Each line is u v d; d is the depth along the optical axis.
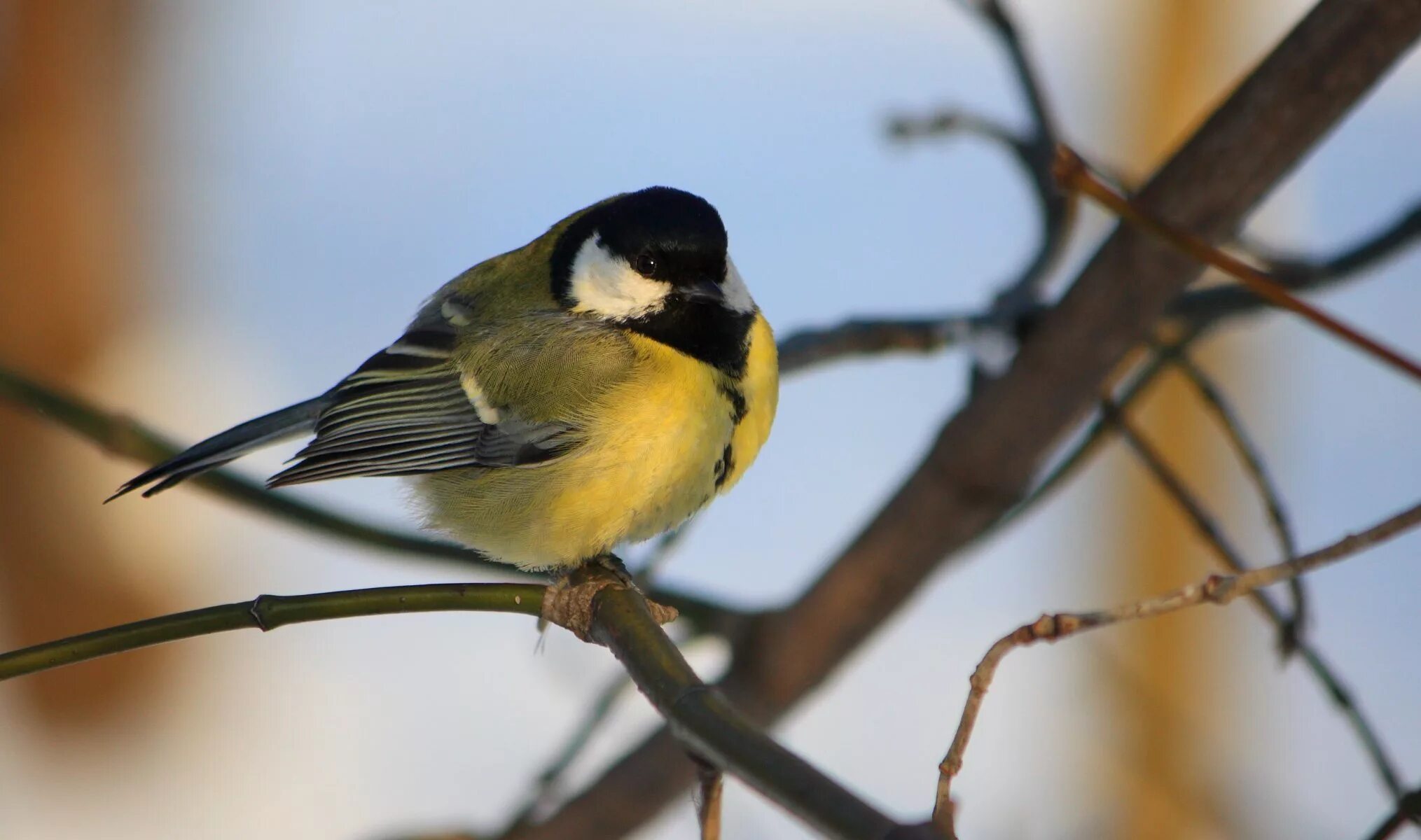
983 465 6.29
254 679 14.00
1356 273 6.66
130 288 16.55
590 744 9.28
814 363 6.69
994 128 7.29
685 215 7.70
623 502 7.50
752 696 6.87
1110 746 10.15
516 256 8.51
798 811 3.56
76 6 15.88
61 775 13.94
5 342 15.50
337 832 11.95
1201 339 6.93
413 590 4.88
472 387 7.82
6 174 15.55
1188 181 5.38
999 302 6.53
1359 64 5.00
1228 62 14.86
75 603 14.52
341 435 7.88
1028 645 3.83
